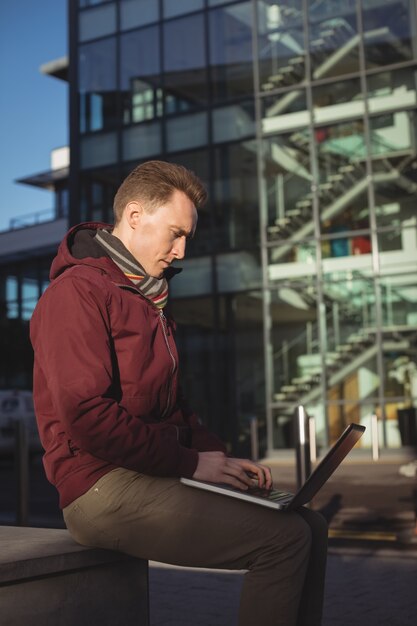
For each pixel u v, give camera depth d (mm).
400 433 17953
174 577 5398
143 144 22578
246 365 20531
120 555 2449
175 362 2473
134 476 2289
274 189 20297
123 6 23172
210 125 21656
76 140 23500
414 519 8008
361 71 19641
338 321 19016
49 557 2219
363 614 4293
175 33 22344
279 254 20000
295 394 19125
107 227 2611
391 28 19438
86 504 2291
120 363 2328
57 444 2340
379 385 18328
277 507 2158
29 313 36531
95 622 2398
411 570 5492
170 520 2223
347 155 19609
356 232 19234
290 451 18766
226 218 21172
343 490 10875
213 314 21062
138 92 22797
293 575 2160
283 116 20453
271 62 20766
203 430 2764
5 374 36125
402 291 18578
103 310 2289
